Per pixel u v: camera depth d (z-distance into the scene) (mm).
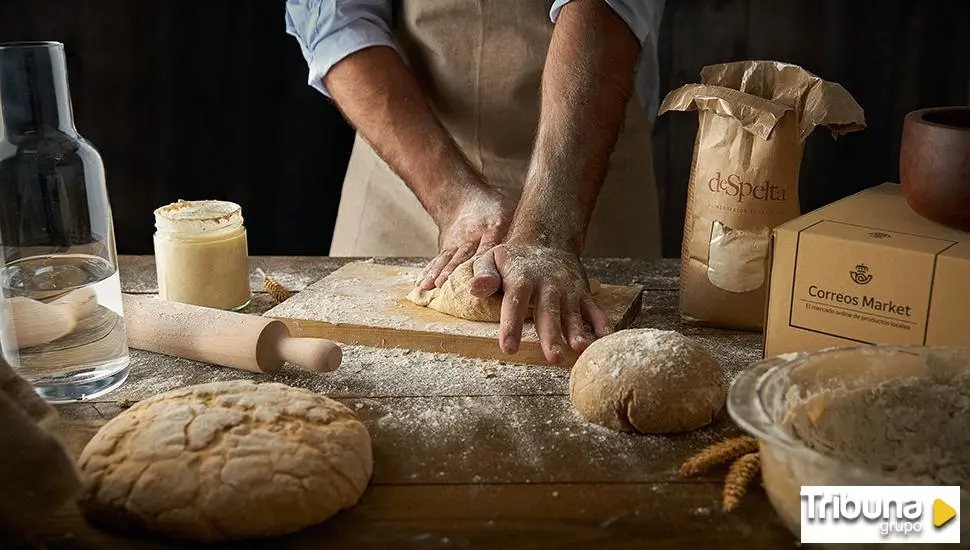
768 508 856
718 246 1252
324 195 2562
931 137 1001
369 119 1646
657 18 1668
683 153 2523
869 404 876
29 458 779
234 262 1368
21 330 1052
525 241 1302
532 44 1685
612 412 1004
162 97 2395
